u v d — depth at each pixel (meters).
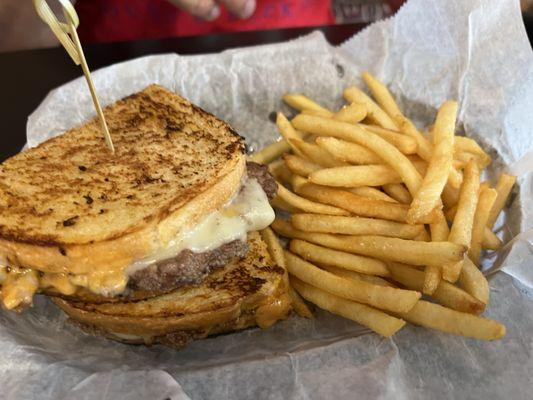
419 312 0.20
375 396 0.18
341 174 0.23
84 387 0.18
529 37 0.34
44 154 0.22
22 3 0.38
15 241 0.18
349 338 0.20
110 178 0.21
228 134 0.23
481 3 0.27
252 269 0.22
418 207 0.21
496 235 0.25
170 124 0.24
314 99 0.31
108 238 0.18
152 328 0.20
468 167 0.23
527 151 0.27
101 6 0.40
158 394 0.18
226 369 0.19
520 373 0.19
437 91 0.29
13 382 0.19
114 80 0.29
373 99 0.30
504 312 0.21
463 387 0.19
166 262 0.19
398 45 0.30
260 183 0.23
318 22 0.42
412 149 0.23
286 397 0.18
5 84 0.32
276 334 0.22
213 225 0.20
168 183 0.20
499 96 0.28
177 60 0.30
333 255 0.22
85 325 0.21
